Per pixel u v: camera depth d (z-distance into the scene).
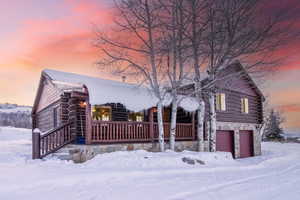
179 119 14.39
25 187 5.68
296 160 13.62
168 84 12.04
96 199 4.95
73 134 10.64
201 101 12.34
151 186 6.04
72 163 8.78
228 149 15.61
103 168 7.72
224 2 11.49
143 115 13.92
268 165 11.34
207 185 6.30
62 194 5.25
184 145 12.84
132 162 8.51
